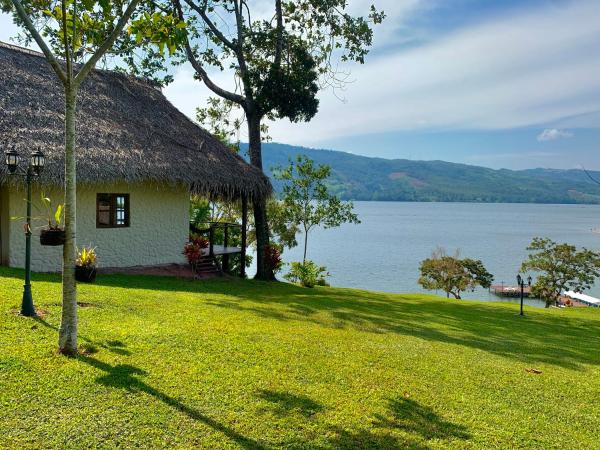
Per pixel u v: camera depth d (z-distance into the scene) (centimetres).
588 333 1246
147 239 1554
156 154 1432
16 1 559
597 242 9562
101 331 713
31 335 653
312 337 833
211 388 562
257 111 1869
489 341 993
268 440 466
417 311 1359
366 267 6144
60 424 453
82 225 1377
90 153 1264
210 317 891
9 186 1209
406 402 590
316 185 2492
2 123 1188
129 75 1841
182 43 672
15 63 1466
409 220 17400
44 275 1157
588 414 618
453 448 490
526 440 525
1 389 502
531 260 3881
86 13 653
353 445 475
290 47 1848
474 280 4275
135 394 524
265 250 1914
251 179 1666
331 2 1802
